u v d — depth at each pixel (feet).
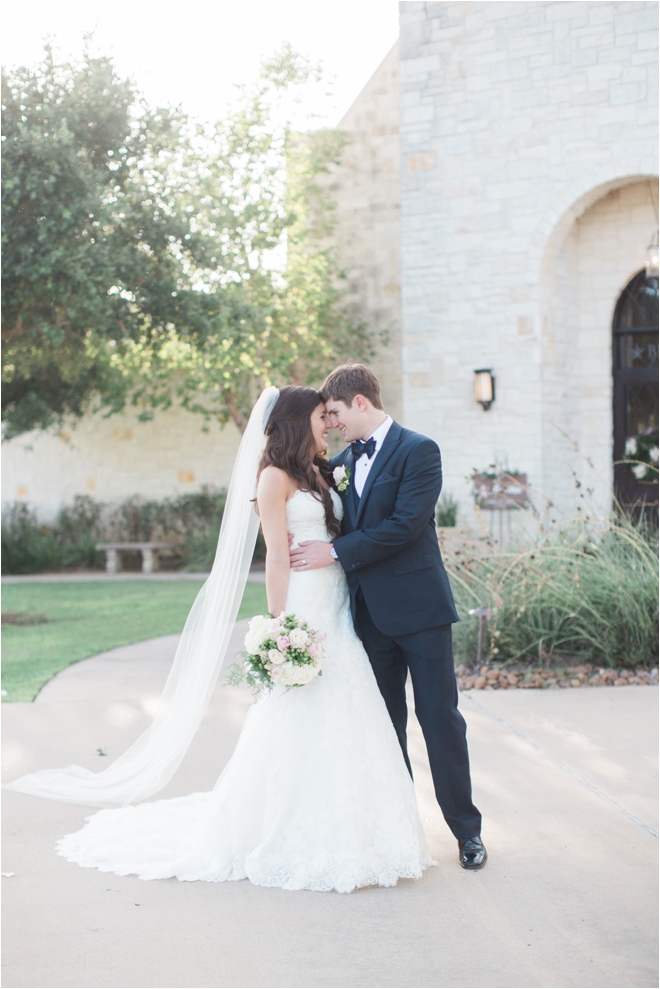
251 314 32.78
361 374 10.86
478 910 8.95
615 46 30.99
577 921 8.63
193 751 14.52
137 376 46.24
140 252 27.89
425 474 10.44
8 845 10.95
